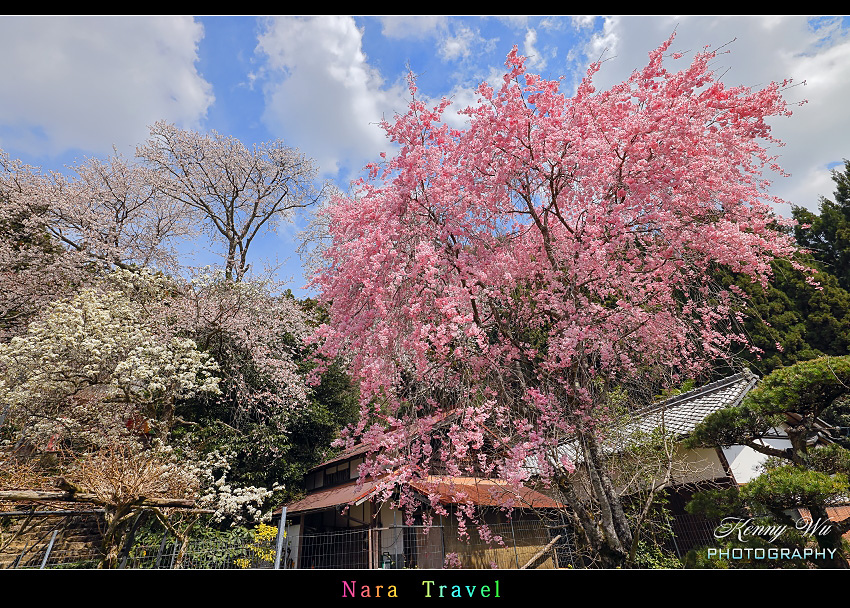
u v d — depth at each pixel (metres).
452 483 4.29
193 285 8.70
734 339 4.72
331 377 10.23
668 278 4.38
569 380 3.85
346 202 4.90
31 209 10.12
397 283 3.60
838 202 15.25
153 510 4.95
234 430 8.11
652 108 3.98
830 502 3.70
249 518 7.72
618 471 4.93
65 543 6.41
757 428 4.40
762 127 4.11
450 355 4.06
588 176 4.10
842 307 11.31
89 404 6.50
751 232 4.28
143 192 11.75
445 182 4.10
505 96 4.00
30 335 7.15
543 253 4.56
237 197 13.23
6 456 5.46
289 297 10.23
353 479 8.20
